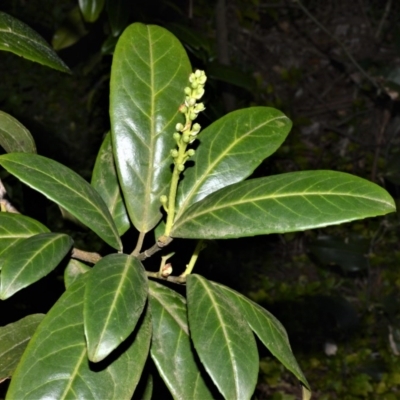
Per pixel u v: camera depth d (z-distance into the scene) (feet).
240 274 5.99
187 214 1.60
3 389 1.95
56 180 1.62
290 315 5.68
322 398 5.11
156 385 2.21
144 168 1.82
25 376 1.48
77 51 7.71
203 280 1.61
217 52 5.96
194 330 1.48
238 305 1.64
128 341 1.58
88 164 6.97
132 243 2.37
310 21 8.37
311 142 7.32
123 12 3.23
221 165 1.82
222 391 1.41
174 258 2.32
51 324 1.54
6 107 7.37
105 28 4.11
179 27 3.37
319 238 5.55
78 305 1.58
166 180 1.82
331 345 5.50
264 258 6.21
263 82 7.90
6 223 1.69
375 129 7.30
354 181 1.49
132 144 1.82
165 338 1.72
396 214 6.35
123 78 1.85
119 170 1.80
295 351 5.47
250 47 8.15
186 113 1.55
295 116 7.57
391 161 5.82
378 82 6.48
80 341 1.54
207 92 3.40
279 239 6.40
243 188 1.57
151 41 1.91
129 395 1.53
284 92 7.79
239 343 1.47
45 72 7.63
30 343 1.51
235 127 1.86
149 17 3.41
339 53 8.06
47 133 7.17
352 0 8.48
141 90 1.85
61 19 8.07
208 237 1.53
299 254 6.40
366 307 5.69
